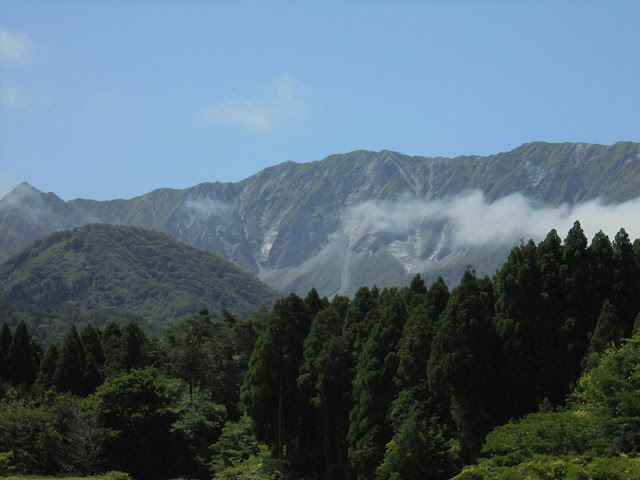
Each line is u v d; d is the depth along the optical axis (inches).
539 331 2522.1
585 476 1632.6
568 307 2568.9
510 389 2527.1
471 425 2425.0
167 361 4672.7
